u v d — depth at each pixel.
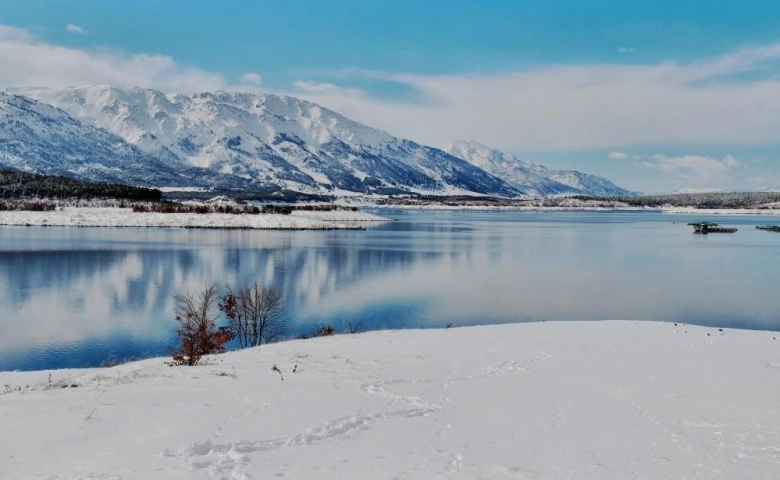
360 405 12.96
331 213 193.38
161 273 64.75
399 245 105.94
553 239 128.25
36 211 147.88
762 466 9.53
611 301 51.62
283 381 15.76
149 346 34.44
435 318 43.38
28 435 10.35
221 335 25.56
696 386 15.39
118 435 10.37
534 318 43.75
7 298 49.59
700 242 123.19
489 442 10.54
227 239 108.94
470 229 164.62
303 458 9.41
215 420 11.41
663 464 9.56
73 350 33.44
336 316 43.84
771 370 17.55
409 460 9.42
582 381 16.02
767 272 72.94
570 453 10.00
